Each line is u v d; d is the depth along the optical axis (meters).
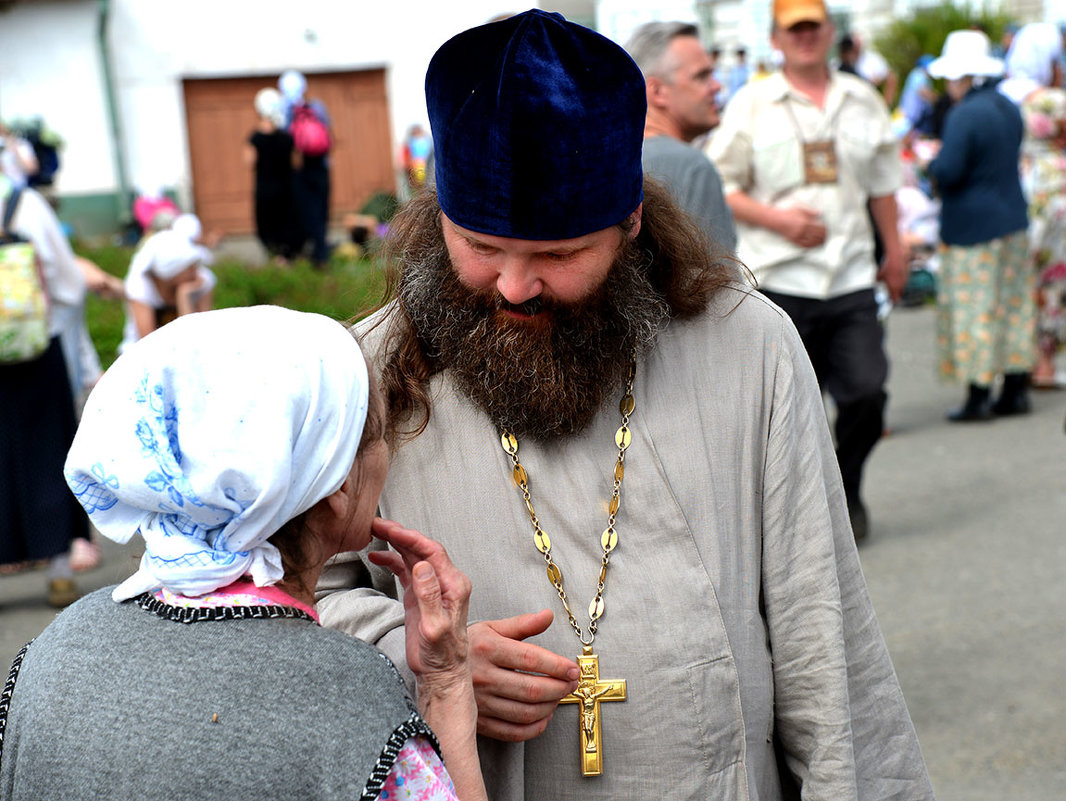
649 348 2.00
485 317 1.95
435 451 2.02
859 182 5.41
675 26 4.47
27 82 19.58
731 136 5.39
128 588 1.60
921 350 10.05
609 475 1.99
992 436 7.49
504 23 1.83
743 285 2.11
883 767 2.11
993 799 3.63
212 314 1.59
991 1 18.14
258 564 1.56
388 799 1.48
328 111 20.41
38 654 1.58
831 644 2.00
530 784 1.99
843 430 5.54
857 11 19.25
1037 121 8.13
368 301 2.21
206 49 20.06
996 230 7.46
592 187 1.83
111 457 1.51
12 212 5.21
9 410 5.29
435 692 1.76
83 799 1.45
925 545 5.66
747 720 1.99
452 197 1.87
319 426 1.56
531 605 1.99
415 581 1.71
